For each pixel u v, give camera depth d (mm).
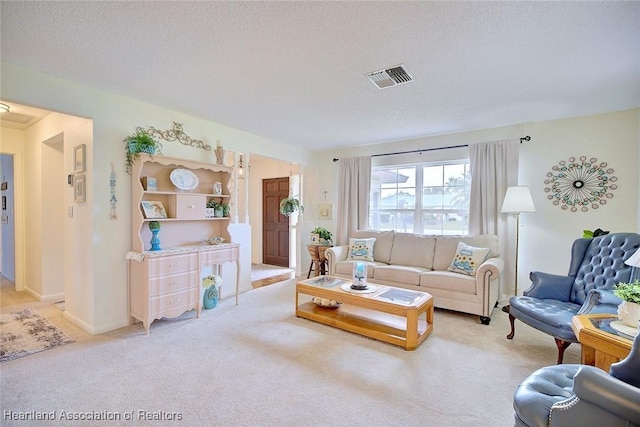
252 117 3713
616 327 1654
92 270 2869
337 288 3125
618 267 2443
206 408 1801
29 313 3430
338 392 1969
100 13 1733
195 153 3715
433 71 2459
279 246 6625
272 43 2055
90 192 2883
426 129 4223
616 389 1043
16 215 4312
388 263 4410
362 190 5082
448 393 1968
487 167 4027
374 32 1918
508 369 2270
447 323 3205
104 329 2920
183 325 3084
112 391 1956
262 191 6918
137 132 3152
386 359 2408
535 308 2479
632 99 3061
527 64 2330
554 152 3740
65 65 2391
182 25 1853
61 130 3404
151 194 3264
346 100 3127
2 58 2273
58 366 2260
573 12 1707
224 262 3602
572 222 3648
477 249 3619
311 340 2742
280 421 1696
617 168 3410
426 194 4723
